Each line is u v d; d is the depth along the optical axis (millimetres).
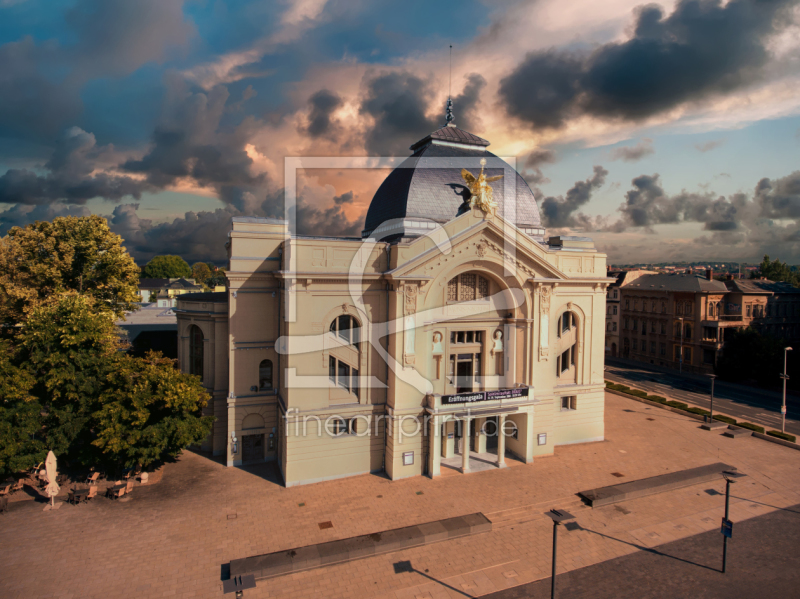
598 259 49031
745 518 35562
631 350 103438
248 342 42938
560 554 30750
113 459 37688
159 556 29422
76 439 38188
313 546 30203
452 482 40094
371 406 41156
